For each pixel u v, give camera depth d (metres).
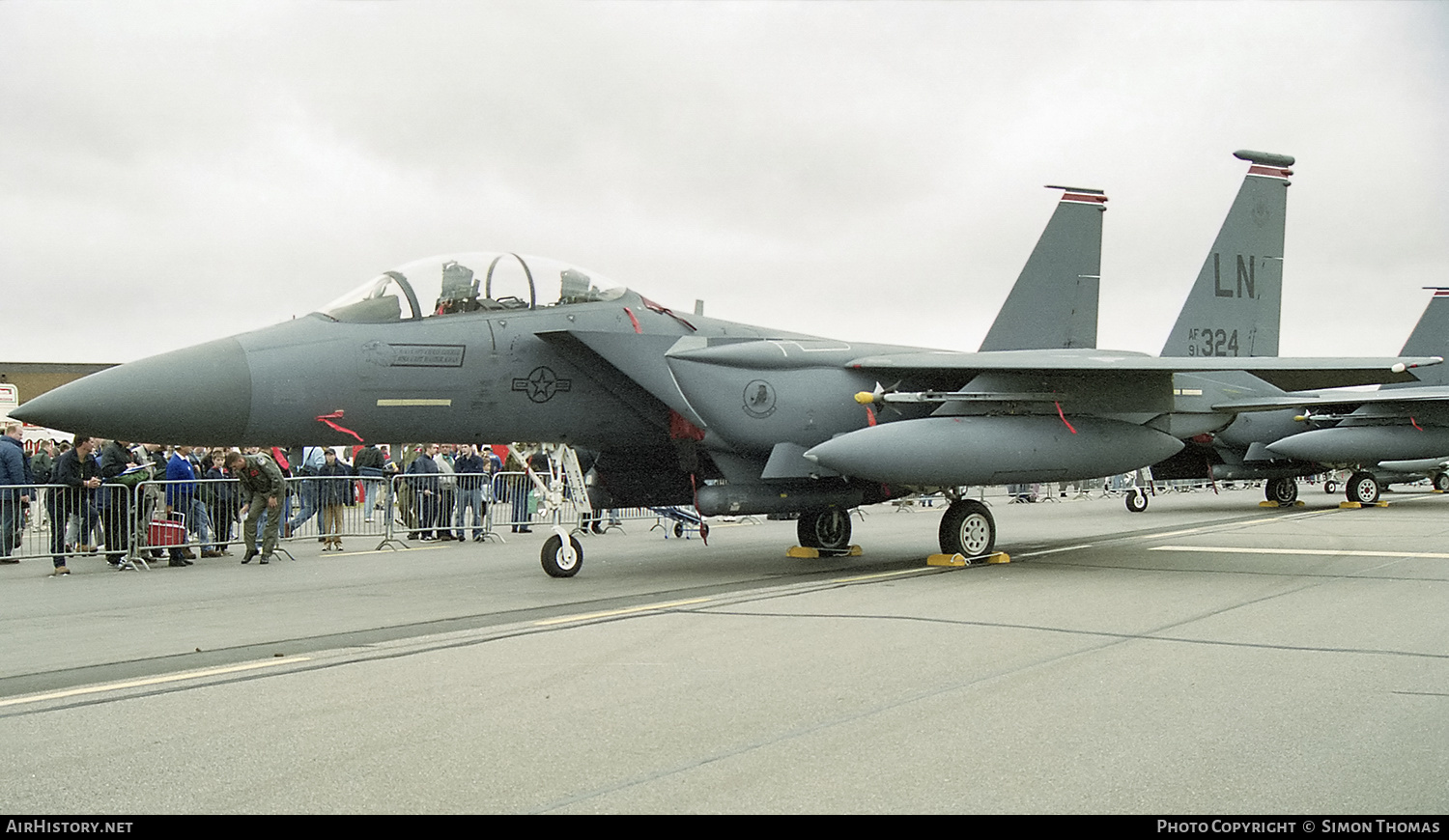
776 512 10.88
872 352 11.39
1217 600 7.76
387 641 6.53
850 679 5.11
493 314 9.76
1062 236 14.03
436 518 15.81
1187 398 11.72
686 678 5.18
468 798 3.44
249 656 6.14
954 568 10.29
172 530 12.62
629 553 13.13
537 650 6.03
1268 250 15.46
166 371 8.53
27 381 34.78
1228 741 3.99
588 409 10.20
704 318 11.28
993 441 10.17
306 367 8.86
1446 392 19.17
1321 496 27.31
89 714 4.65
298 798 3.46
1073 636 6.23
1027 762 3.75
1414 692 4.75
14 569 12.77
